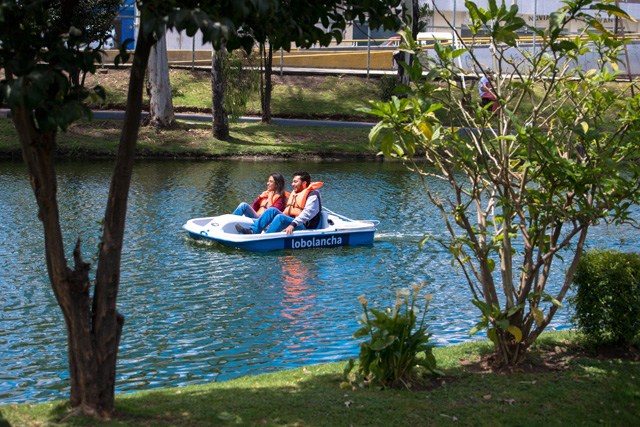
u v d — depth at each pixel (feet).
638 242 35.58
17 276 26.68
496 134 16.21
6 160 64.08
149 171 61.46
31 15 10.73
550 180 14.97
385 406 13.24
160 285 26.40
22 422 11.66
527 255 15.61
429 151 15.11
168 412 12.67
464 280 28.17
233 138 80.94
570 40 15.69
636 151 15.71
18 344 19.51
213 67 78.28
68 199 44.73
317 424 12.30
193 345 19.79
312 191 35.09
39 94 9.54
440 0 95.66
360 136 86.02
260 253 32.60
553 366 15.92
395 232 38.11
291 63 113.19
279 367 18.11
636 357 16.62
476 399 13.75
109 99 89.71
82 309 12.07
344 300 24.88
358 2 13.33
